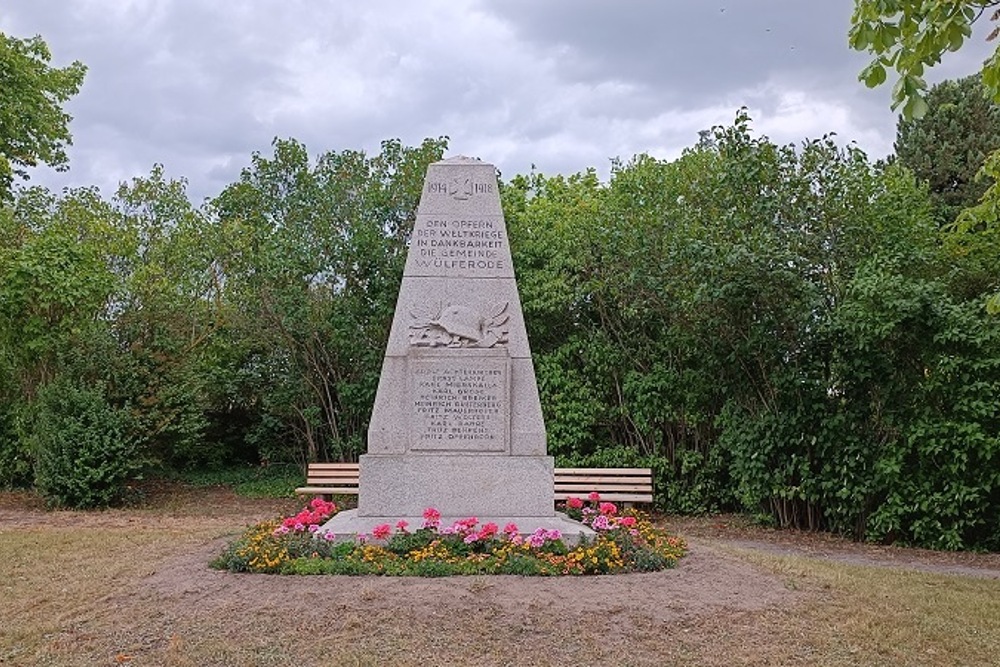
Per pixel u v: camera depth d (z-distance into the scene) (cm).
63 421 1449
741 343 1250
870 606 708
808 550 1128
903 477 1166
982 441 1103
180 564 785
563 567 740
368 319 1616
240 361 1855
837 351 1194
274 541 805
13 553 921
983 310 1156
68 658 589
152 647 602
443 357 907
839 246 1277
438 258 931
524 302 1507
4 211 1759
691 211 1396
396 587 684
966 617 709
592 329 1534
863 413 1204
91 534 1066
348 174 1647
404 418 901
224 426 1978
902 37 614
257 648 591
